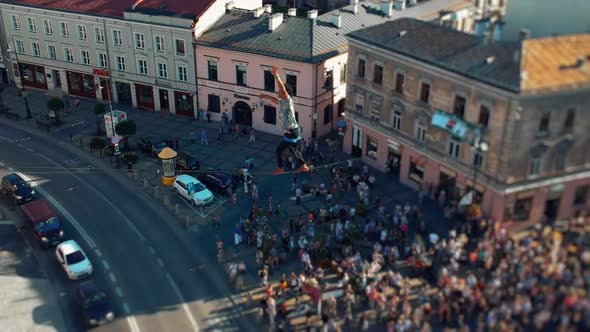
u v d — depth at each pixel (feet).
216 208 194.70
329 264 161.48
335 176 205.16
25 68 293.84
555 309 122.42
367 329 141.49
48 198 201.26
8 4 277.64
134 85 267.80
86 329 145.79
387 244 168.35
